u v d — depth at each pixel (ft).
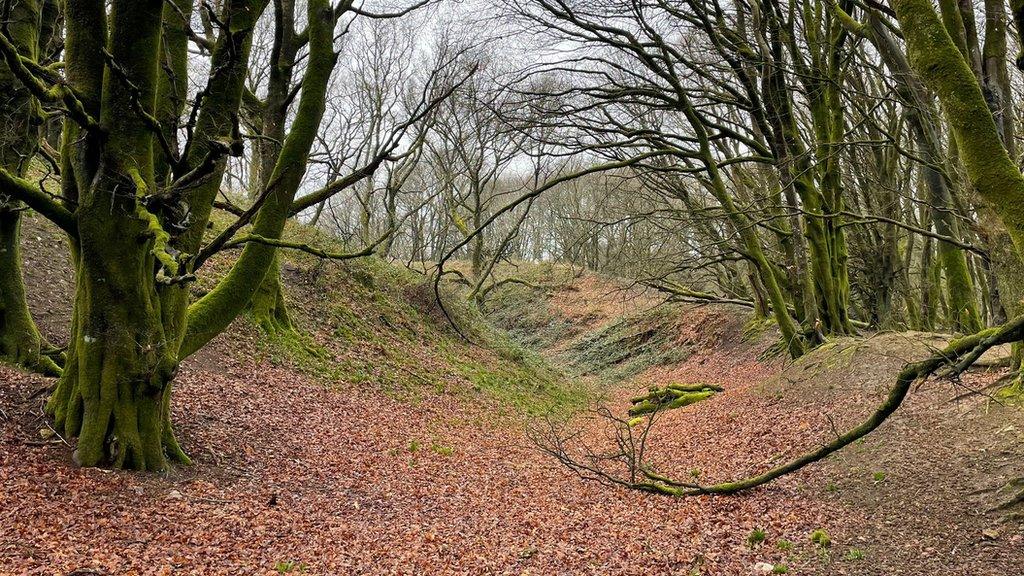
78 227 24.17
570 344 125.29
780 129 53.98
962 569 21.06
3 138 29.19
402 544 22.89
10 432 24.89
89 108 23.79
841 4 49.03
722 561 23.30
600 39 51.03
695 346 101.55
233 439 32.01
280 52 36.17
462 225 101.35
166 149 23.07
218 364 42.50
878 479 29.37
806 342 60.85
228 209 29.35
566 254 77.00
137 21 23.40
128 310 24.77
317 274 65.46
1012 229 15.93
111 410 24.86
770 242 83.30
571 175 40.57
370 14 34.14
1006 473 25.98
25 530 18.44
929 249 69.72
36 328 33.12
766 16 53.31
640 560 23.25
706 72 55.88
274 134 36.99
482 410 55.77
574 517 28.68
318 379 47.78
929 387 38.75
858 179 68.18
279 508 24.90
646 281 80.18
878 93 61.72
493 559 22.48
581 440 50.85
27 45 29.96
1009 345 40.19
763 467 35.50
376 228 126.62
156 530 20.57
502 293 152.25
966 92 16.67
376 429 40.93
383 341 62.69
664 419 58.39
